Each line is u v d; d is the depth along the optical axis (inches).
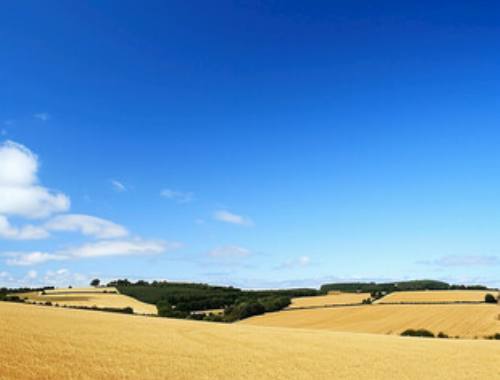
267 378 1193.4
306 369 1321.4
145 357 1289.4
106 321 1968.5
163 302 4722.0
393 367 1403.8
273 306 4168.3
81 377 1027.9
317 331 2241.6
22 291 5398.6
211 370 1219.9
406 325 3164.4
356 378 1257.4
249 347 1587.1
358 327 3196.4
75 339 1434.5
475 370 1411.2
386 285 5664.4
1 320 1630.2
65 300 4859.7
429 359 1540.4
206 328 2027.6
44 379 983.0
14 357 1125.1
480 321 3169.3
